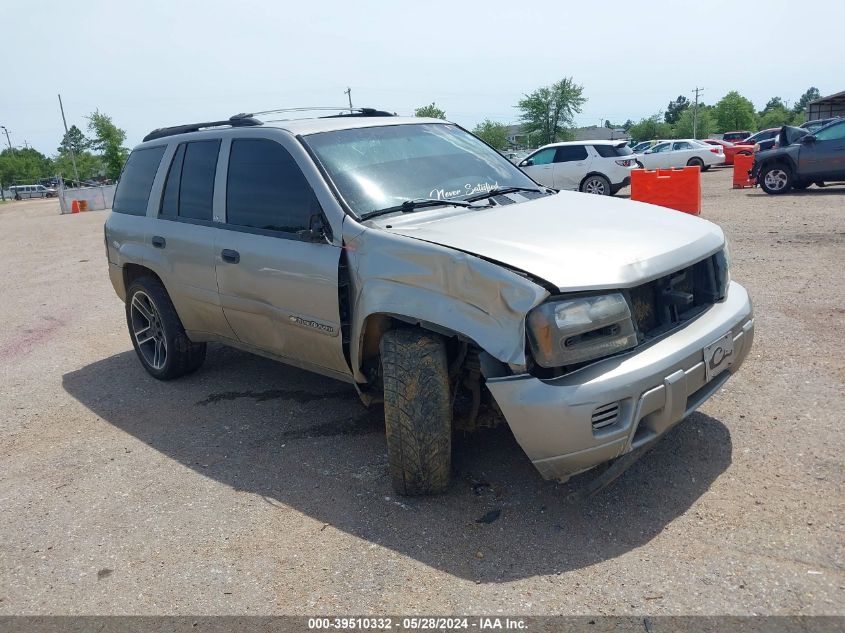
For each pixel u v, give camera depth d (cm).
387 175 415
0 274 1304
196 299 489
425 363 329
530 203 413
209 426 478
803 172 1511
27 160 11156
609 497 342
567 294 297
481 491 357
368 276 354
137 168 570
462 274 314
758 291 672
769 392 439
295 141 420
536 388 295
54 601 306
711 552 294
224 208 462
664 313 332
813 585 268
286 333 422
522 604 274
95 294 997
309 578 303
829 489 329
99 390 577
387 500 359
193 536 346
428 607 278
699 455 372
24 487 416
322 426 459
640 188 1275
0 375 644
